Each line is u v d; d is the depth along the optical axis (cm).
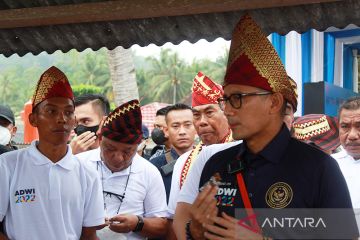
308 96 460
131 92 1131
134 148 321
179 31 324
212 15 310
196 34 325
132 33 331
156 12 302
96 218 287
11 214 271
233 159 202
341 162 315
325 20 299
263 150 192
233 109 192
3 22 319
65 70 6612
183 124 403
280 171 188
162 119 503
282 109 195
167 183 382
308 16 300
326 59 620
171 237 331
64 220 274
